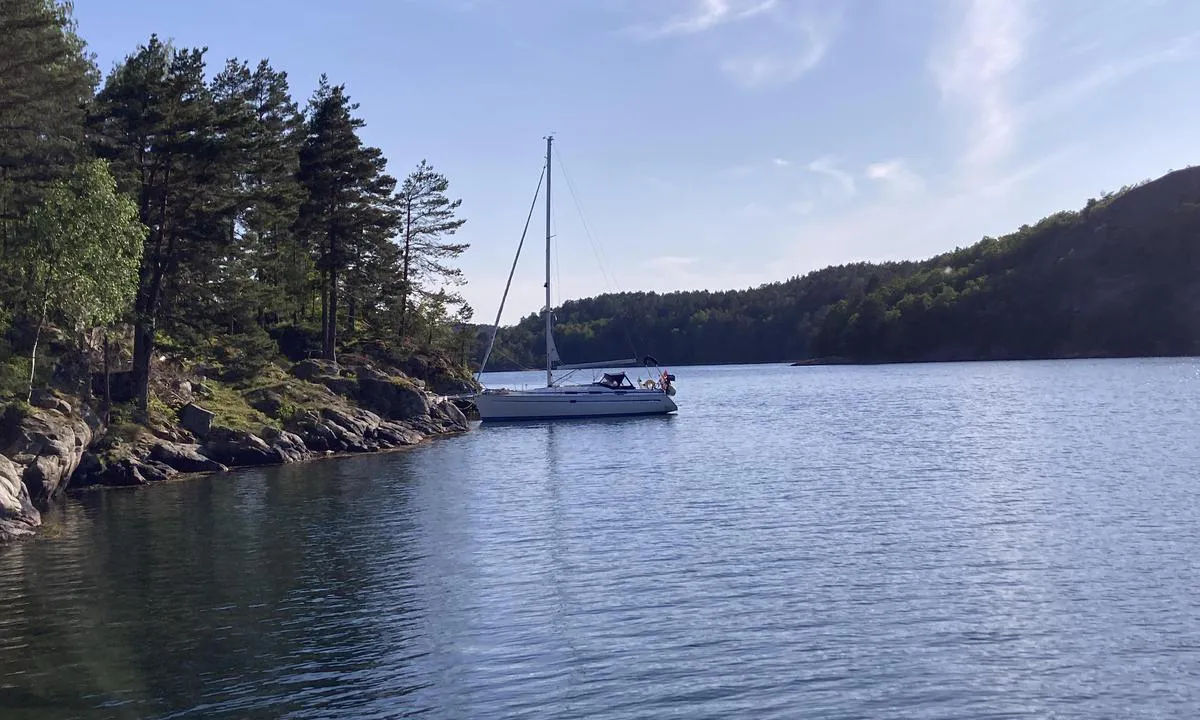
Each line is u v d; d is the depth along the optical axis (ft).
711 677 43.57
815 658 45.60
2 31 107.14
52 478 96.53
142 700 42.24
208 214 129.08
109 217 110.32
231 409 141.59
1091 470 101.30
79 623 53.57
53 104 119.44
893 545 68.23
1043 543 67.51
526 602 55.98
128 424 120.98
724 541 70.85
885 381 339.77
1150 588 55.57
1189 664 43.88
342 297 193.77
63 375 118.62
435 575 62.95
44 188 113.09
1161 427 142.00
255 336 156.87
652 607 54.29
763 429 169.68
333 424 149.18
